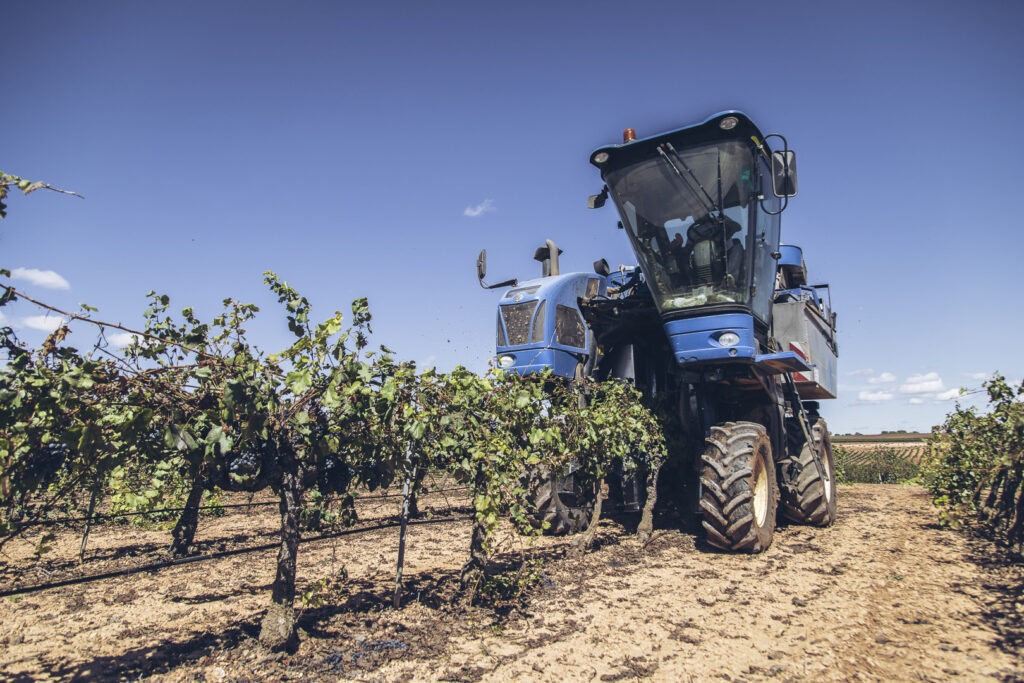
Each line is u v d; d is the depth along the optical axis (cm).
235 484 345
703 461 584
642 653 348
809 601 443
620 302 700
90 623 412
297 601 445
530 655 345
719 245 582
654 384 720
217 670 320
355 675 315
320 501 370
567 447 532
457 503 1009
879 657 340
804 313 699
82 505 727
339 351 330
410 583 494
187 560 377
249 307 337
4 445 292
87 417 303
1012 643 354
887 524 751
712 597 455
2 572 565
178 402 321
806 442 731
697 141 589
